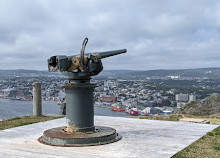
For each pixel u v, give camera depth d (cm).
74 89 480
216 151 440
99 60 488
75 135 467
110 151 412
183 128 613
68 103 489
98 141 457
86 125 486
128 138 504
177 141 486
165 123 679
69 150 420
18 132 573
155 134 543
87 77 492
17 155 395
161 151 414
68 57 477
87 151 413
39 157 384
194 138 514
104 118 763
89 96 491
